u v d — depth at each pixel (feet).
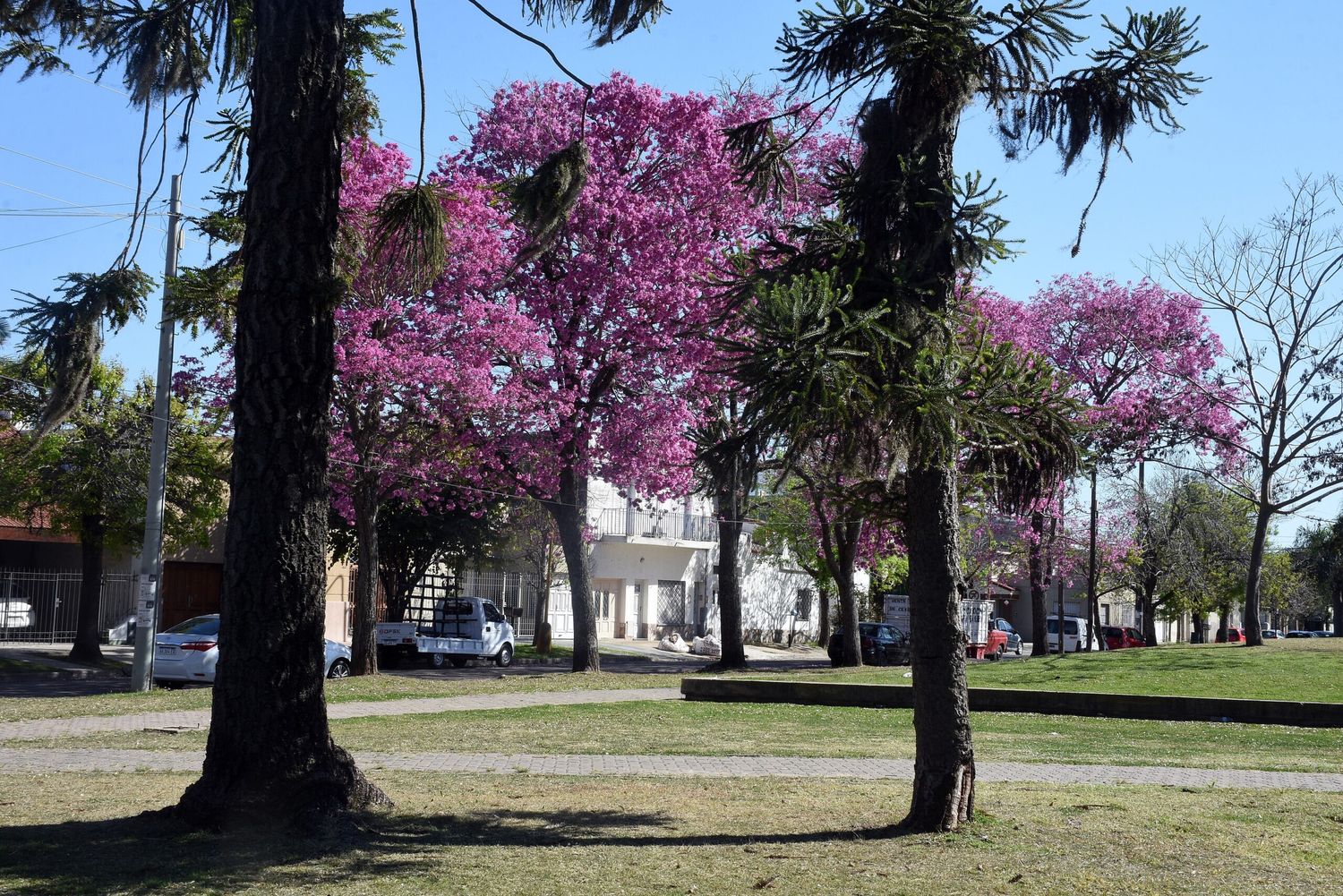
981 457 29.43
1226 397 114.73
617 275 83.76
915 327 25.73
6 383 88.53
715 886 21.47
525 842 25.21
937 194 26.45
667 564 167.12
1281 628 322.34
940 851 24.88
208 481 103.40
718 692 73.10
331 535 121.80
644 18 26.55
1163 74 27.50
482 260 77.97
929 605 27.76
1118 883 22.57
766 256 28.30
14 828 24.75
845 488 28.73
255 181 26.32
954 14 25.40
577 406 87.35
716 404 67.05
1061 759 45.57
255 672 25.32
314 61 26.61
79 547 127.34
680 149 88.17
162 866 21.67
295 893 20.08
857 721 61.05
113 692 73.31
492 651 118.62
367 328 75.20
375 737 50.14
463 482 91.71
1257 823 29.84
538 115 87.71
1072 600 243.19
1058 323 119.34
